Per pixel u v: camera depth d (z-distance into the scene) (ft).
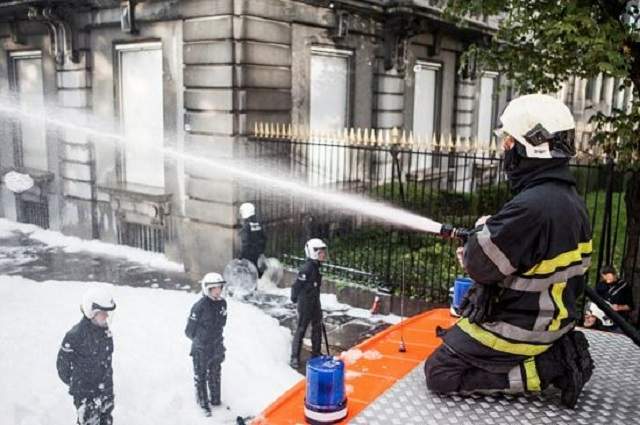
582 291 7.07
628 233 22.56
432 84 53.06
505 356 6.69
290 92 37.42
